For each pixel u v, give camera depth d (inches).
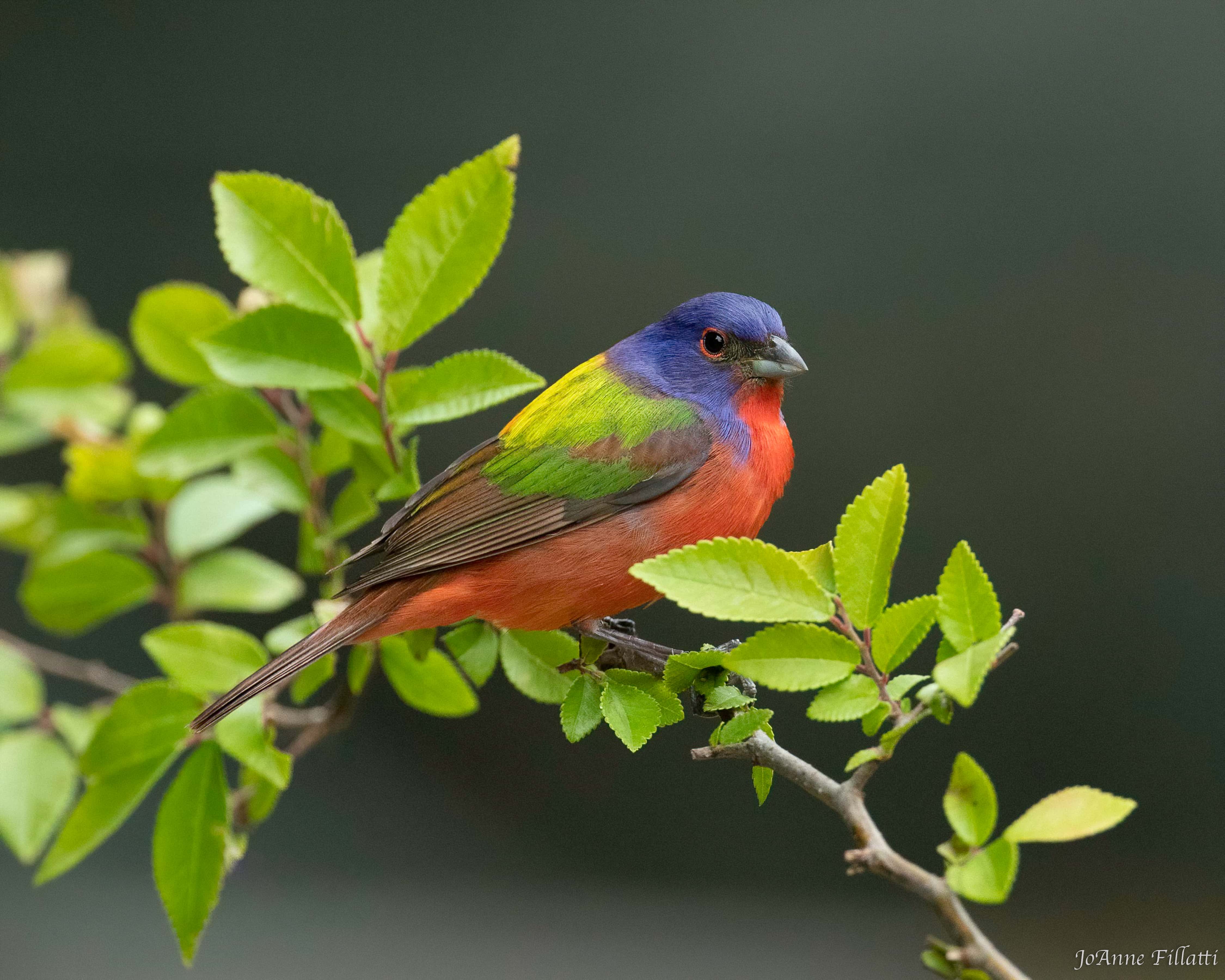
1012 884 154.1
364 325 276.2
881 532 181.6
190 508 333.4
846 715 175.8
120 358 336.2
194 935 246.2
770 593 177.2
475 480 280.7
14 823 290.0
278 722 285.1
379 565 275.0
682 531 277.4
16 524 343.3
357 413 263.7
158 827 248.1
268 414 292.5
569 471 275.1
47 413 331.3
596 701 218.4
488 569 273.0
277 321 254.4
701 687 210.1
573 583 272.4
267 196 252.8
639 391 286.8
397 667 289.7
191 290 294.8
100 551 329.1
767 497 290.0
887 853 161.0
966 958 153.9
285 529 514.9
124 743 255.4
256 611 513.0
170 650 259.4
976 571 175.6
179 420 287.1
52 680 496.7
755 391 290.0
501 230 258.7
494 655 275.4
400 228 260.7
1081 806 157.6
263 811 272.4
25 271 352.2
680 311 296.2
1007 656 167.8
